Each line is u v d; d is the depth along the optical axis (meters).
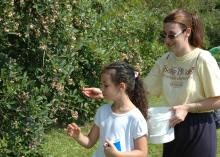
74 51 6.11
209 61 3.11
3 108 5.20
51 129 6.48
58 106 6.07
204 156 3.21
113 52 7.16
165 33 3.16
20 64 5.86
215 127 3.30
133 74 3.09
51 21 5.62
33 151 5.23
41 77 5.79
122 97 3.06
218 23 13.55
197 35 3.17
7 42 5.49
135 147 3.01
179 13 3.13
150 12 9.54
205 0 13.90
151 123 3.12
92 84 6.83
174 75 3.22
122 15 7.80
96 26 6.88
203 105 3.12
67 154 5.77
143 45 8.58
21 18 5.46
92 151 5.91
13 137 5.11
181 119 3.08
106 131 3.06
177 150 3.25
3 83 5.14
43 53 5.77
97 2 7.30
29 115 5.20
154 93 3.41
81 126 6.77
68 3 6.04
